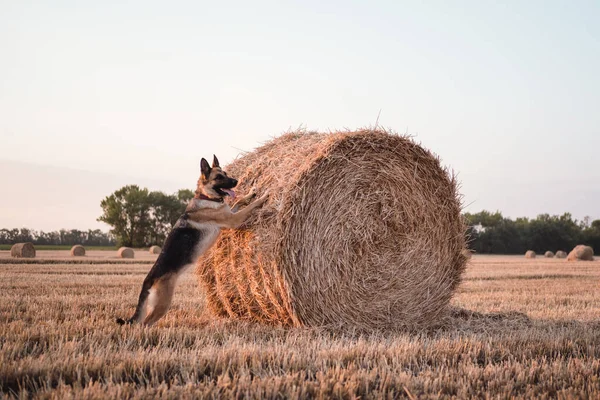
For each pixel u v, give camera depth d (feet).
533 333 23.12
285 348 18.47
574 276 61.72
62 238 214.69
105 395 13.01
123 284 41.81
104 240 225.76
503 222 221.87
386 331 24.41
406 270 25.14
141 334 20.63
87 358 16.26
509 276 60.29
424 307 25.58
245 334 22.09
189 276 48.19
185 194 221.25
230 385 14.26
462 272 26.94
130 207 205.57
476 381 15.67
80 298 32.68
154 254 129.90
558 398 14.03
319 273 23.24
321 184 23.29
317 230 23.21
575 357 18.58
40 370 14.97
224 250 25.49
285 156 24.98
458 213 26.66
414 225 25.44
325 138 24.44
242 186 26.02
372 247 24.43
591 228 221.46
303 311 23.13
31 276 49.11
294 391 13.69
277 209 23.02
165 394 13.25
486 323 26.73
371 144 24.30
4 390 13.99
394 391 14.79
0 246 165.48
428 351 18.57
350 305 23.89
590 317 30.09
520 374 15.96
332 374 15.48
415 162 25.54
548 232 214.90
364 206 24.20
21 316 25.18
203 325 24.76
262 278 23.71
